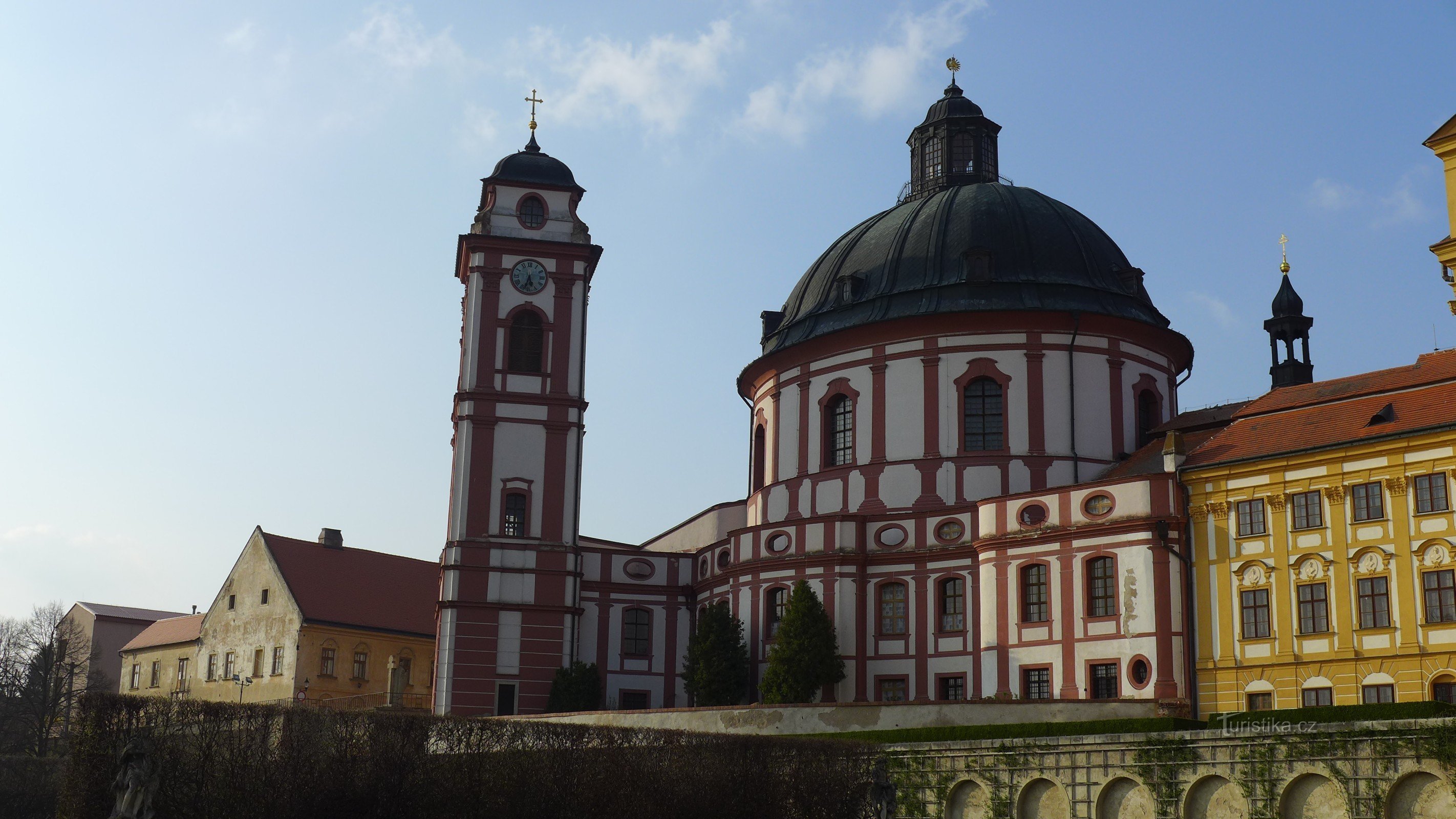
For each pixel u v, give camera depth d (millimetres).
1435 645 46562
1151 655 52344
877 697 60750
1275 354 67750
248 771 36906
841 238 73812
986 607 57688
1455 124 39656
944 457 63031
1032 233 66625
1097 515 55062
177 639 102938
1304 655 49344
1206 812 41531
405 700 86500
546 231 72688
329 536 98625
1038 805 45188
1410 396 50625
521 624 68188
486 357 70625
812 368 67688
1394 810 37938
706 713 54750
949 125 76375
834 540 62344
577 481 70562
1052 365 63344
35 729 100812
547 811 40375
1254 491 51656
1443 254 39188
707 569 69688
